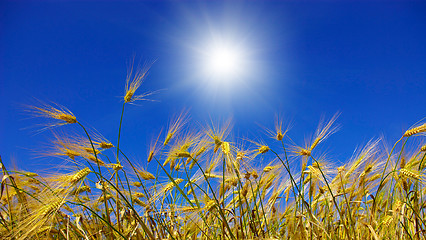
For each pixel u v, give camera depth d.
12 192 1.19
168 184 1.30
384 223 1.18
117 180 1.19
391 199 1.30
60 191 1.06
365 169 1.32
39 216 0.98
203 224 1.31
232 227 1.33
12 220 1.09
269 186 1.39
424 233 1.17
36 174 1.19
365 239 1.20
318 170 1.21
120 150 1.21
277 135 1.30
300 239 1.14
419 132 1.17
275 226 1.38
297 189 1.21
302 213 1.22
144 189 1.23
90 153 1.21
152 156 1.32
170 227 1.27
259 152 1.28
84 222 1.22
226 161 1.14
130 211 1.17
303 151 1.28
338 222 1.36
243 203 1.32
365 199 1.33
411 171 1.17
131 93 1.22
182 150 1.28
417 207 1.24
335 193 1.36
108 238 1.18
